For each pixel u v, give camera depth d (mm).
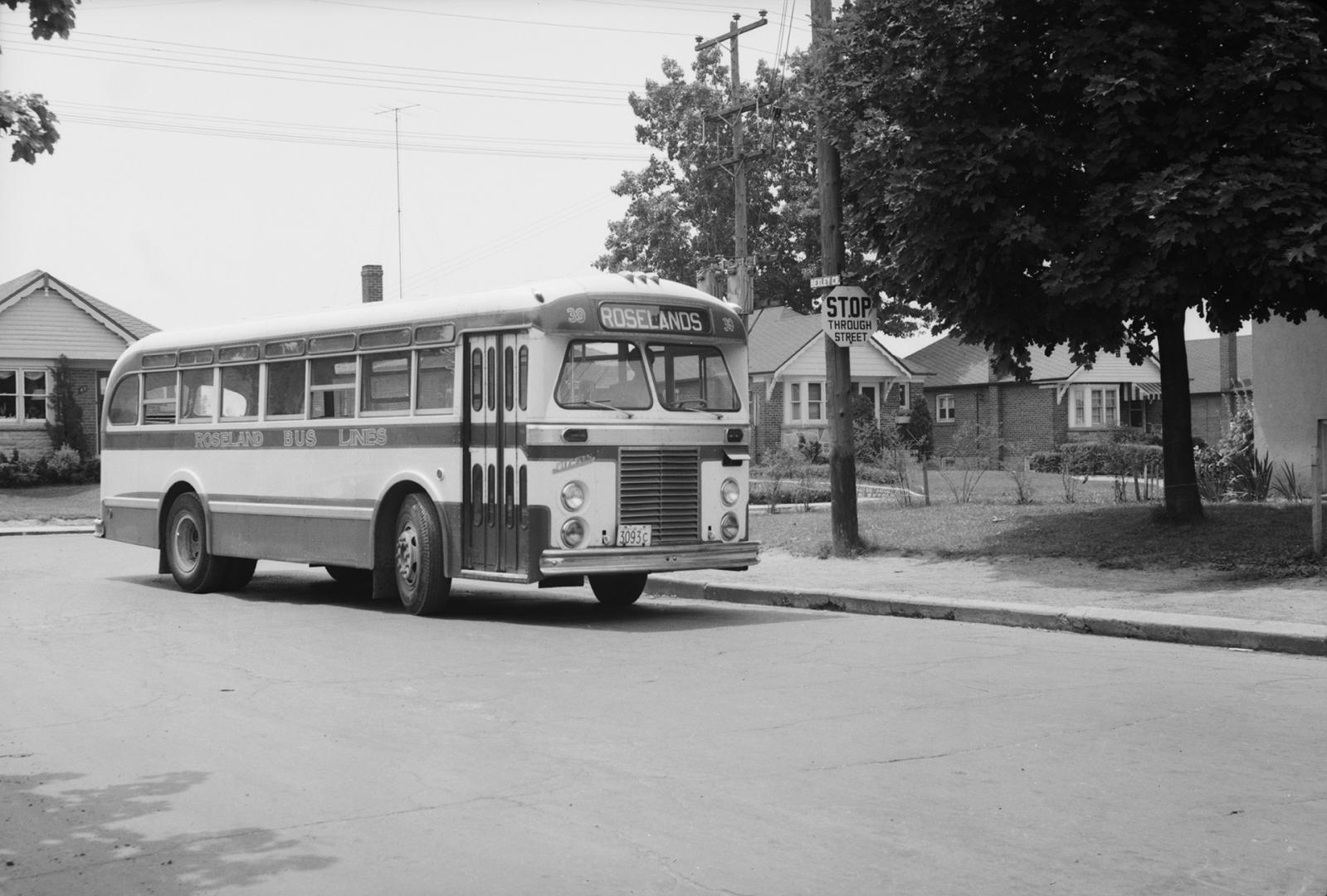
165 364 17391
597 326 12586
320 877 5258
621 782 6594
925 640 11117
